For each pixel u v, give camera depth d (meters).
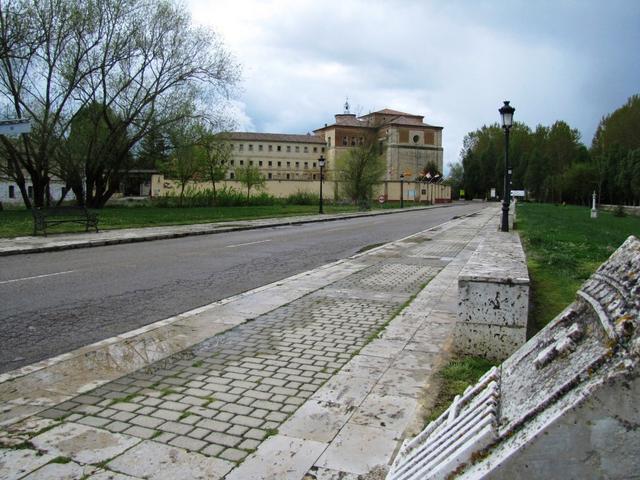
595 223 31.53
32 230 21.00
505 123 19.75
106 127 40.16
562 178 87.69
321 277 11.05
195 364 5.37
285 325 6.98
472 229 27.09
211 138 42.53
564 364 1.64
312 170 119.19
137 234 20.48
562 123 113.56
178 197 48.94
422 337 6.26
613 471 1.35
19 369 5.17
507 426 1.58
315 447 3.51
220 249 16.78
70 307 8.15
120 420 3.98
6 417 4.04
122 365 5.32
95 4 33.69
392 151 110.62
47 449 3.50
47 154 35.22
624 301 1.58
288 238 21.19
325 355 5.67
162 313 7.82
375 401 4.29
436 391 4.49
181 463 3.31
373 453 3.41
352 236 22.42
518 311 5.28
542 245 15.16
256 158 116.06
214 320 7.21
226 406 4.27
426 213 52.12
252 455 3.41
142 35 36.38
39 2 31.30
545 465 1.41
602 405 1.35
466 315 5.43
